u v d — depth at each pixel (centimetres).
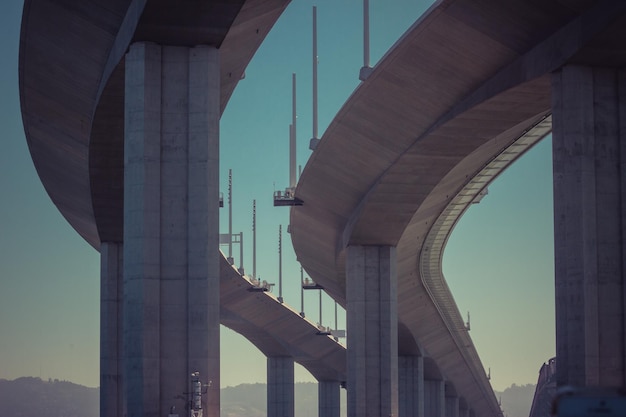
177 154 5941
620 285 6197
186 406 5856
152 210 5909
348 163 9925
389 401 10862
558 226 6247
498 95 7338
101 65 6875
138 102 5922
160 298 5903
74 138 8594
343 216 11044
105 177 8844
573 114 6256
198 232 5903
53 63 7431
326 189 10756
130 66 5969
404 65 8062
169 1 5531
